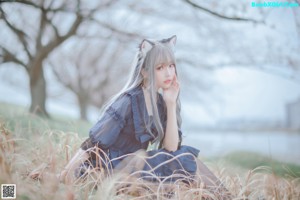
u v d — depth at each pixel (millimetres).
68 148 1930
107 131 1744
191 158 1780
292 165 3359
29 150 1919
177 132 1821
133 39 6867
